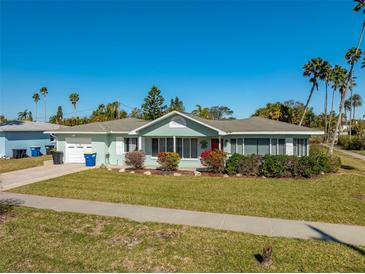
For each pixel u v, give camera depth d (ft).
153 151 73.67
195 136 68.59
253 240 23.65
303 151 68.49
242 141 68.39
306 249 21.86
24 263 19.95
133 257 20.76
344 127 323.78
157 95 125.39
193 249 22.00
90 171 62.28
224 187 45.09
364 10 73.61
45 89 243.40
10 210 32.63
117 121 90.12
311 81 131.54
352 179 51.90
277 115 150.30
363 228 26.66
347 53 113.50
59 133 76.48
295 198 37.78
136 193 41.14
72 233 25.52
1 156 93.66
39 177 54.95
